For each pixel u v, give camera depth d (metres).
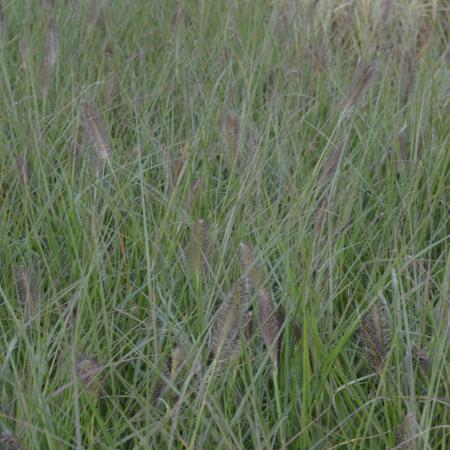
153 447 1.97
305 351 1.97
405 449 1.78
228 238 2.42
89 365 1.93
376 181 3.20
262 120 3.47
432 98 3.55
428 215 2.75
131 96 3.82
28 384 1.93
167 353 2.16
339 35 4.79
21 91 3.71
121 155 3.22
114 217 2.77
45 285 2.62
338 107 3.47
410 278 2.42
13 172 3.04
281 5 4.85
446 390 2.02
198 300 2.22
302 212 2.66
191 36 4.52
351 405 2.06
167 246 2.57
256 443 1.87
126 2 4.82
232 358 1.94
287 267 2.27
